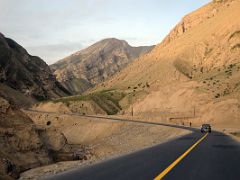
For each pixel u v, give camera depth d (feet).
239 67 526.98
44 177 41.06
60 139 193.26
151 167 48.75
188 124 395.14
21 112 175.11
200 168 48.73
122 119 454.40
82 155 199.00
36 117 546.26
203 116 403.54
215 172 45.34
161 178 38.65
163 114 457.27
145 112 497.05
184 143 106.93
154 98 511.81
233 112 380.99
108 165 51.96
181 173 43.16
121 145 257.14
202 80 510.99
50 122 518.37
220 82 475.72
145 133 309.22
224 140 124.67
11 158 129.49
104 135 393.70
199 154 70.08
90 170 46.34
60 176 41.11
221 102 404.77
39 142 157.79
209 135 169.27
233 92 432.25
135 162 55.57
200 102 444.55
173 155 67.46
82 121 474.08
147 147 92.53
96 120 448.65
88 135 416.67
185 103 457.27
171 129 277.64
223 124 362.12
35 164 142.10
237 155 69.36
